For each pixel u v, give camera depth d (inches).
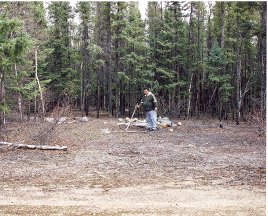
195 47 1352.1
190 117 1357.0
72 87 1300.4
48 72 1337.4
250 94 1406.3
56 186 327.3
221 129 845.2
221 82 1293.1
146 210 263.0
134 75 1272.1
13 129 738.8
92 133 713.6
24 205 273.6
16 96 891.4
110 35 1320.1
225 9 1405.0
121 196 297.7
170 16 1295.5
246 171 386.6
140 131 762.2
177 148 547.8
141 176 366.3
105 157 467.2
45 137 557.6
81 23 1346.0
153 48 1305.4
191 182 342.6
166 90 1343.5
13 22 527.5
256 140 638.5
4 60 545.3
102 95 1701.5
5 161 429.4
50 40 1327.5
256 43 1471.5
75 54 1373.0
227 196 297.3
